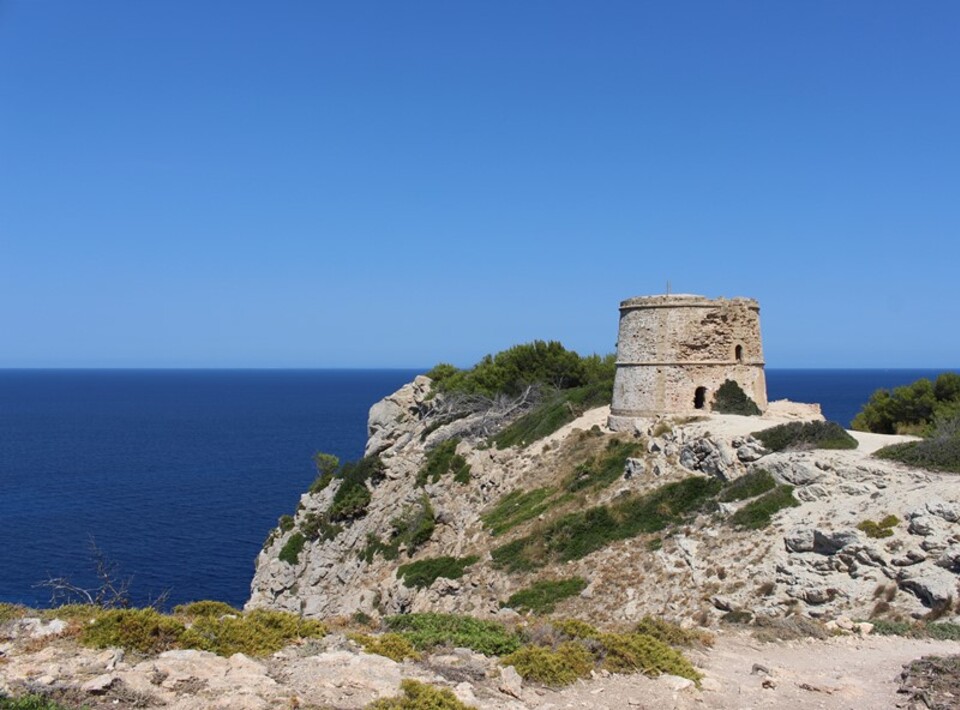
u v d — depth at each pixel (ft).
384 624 65.00
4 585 191.01
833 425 129.59
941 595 83.97
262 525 270.26
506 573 134.62
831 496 112.37
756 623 76.95
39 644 46.88
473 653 56.13
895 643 71.61
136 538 247.09
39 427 633.61
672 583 110.63
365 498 205.98
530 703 47.85
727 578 105.81
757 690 54.24
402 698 43.37
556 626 62.95
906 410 188.96
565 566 128.47
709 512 124.98
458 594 139.74
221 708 40.27
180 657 46.78
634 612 108.17
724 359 171.12
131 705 39.58
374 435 245.04
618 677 53.98
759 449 130.11
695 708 49.83
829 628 75.41
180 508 296.30
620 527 132.46
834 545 99.35
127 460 433.48
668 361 168.76
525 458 184.65
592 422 187.21
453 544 163.63
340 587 184.24
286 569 200.34
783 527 109.91
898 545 94.32
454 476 194.18
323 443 511.40
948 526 93.45
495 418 219.00
